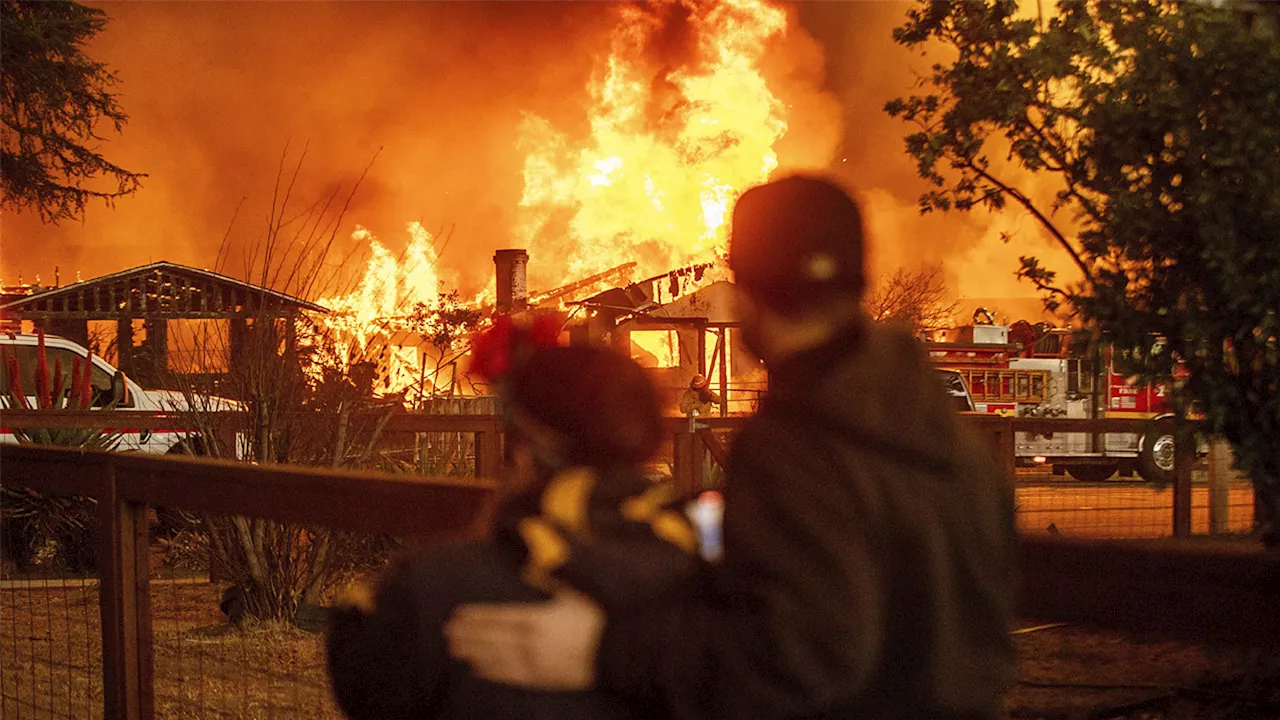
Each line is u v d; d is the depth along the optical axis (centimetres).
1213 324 486
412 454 927
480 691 153
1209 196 463
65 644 645
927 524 134
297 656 605
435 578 158
